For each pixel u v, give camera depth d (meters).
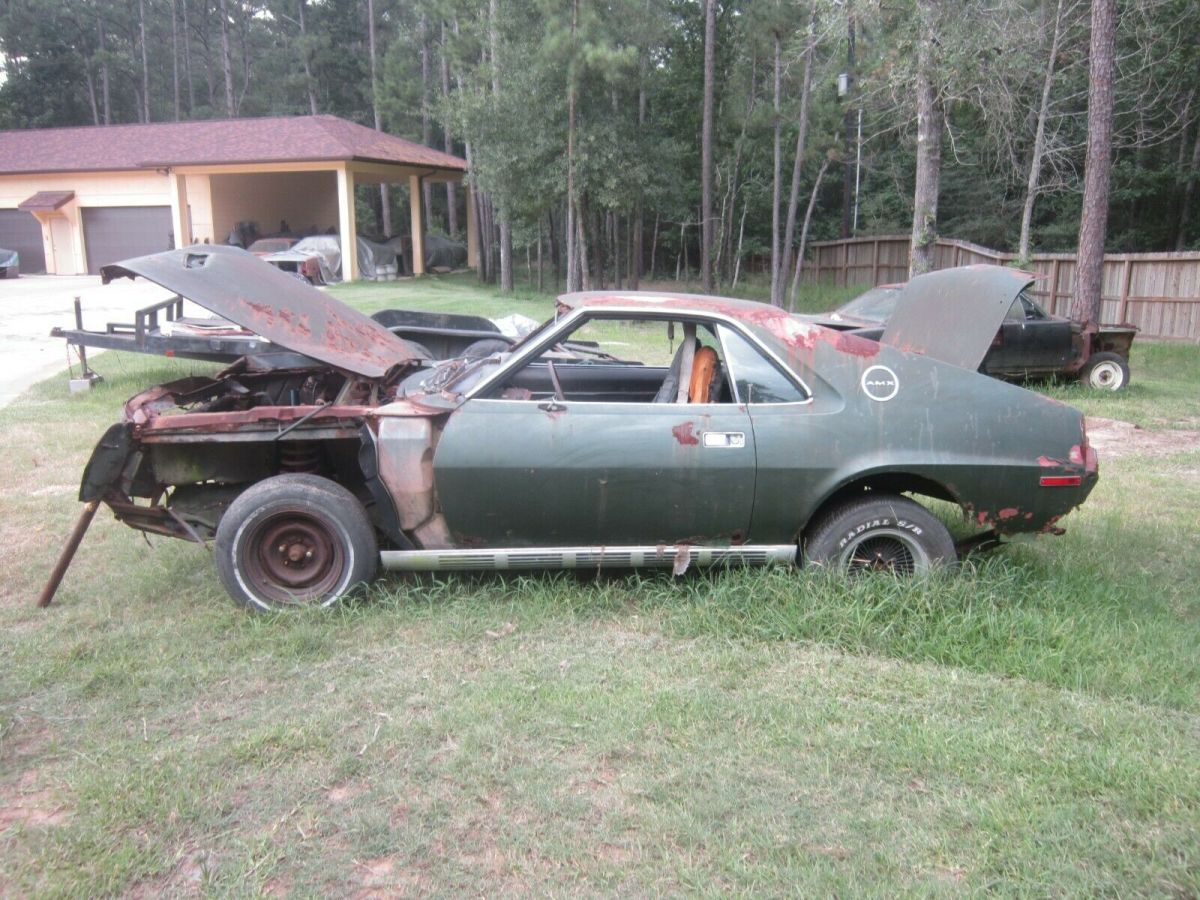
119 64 56.75
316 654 4.11
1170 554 5.73
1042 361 12.95
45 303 22.78
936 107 15.62
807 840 2.84
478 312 20.34
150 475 4.88
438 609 4.55
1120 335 13.09
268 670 3.96
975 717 3.59
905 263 27.73
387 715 3.57
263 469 4.92
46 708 3.65
